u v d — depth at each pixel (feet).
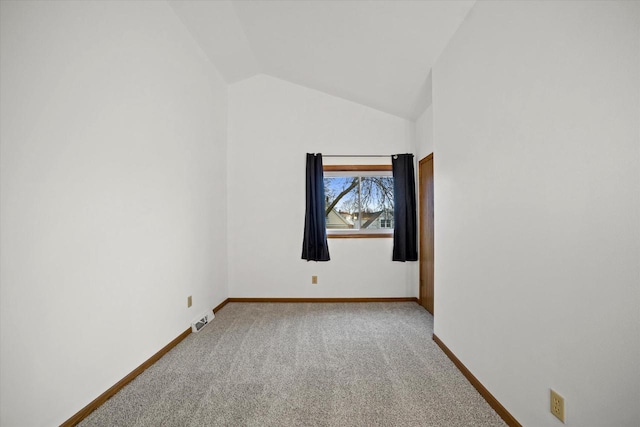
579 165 3.25
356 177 12.15
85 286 4.92
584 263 3.20
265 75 11.80
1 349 3.74
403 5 6.01
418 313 10.21
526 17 4.07
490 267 5.09
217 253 10.57
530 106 4.01
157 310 6.91
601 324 3.00
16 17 3.90
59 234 4.47
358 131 11.75
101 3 5.28
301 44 8.85
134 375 6.02
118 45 5.70
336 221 12.16
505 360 4.68
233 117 11.76
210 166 10.03
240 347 7.52
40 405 4.17
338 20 7.22
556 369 3.60
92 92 5.08
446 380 5.93
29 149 4.05
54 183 4.39
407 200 11.34
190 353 7.18
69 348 4.61
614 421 2.89
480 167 5.37
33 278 4.09
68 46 4.62
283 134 11.75
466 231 5.96
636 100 2.65
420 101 9.89
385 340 7.93
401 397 5.38
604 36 2.94
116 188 5.62
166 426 4.65
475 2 5.40
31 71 4.07
